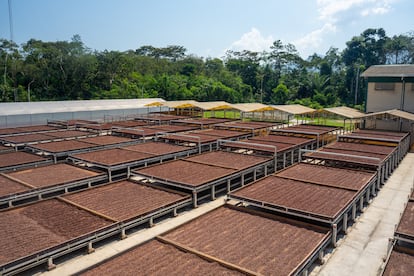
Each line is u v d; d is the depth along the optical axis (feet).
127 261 28.86
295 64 301.22
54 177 54.44
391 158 68.90
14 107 128.16
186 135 86.69
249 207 45.68
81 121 129.08
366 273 32.83
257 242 32.63
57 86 231.71
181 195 47.88
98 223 38.19
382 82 118.21
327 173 54.75
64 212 41.27
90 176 54.60
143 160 64.59
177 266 28.04
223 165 60.64
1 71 213.46
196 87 240.94
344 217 40.68
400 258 29.96
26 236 34.71
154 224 43.50
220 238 33.42
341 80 250.57
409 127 103.30
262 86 281.54
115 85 238.07
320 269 33.37
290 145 75.92
